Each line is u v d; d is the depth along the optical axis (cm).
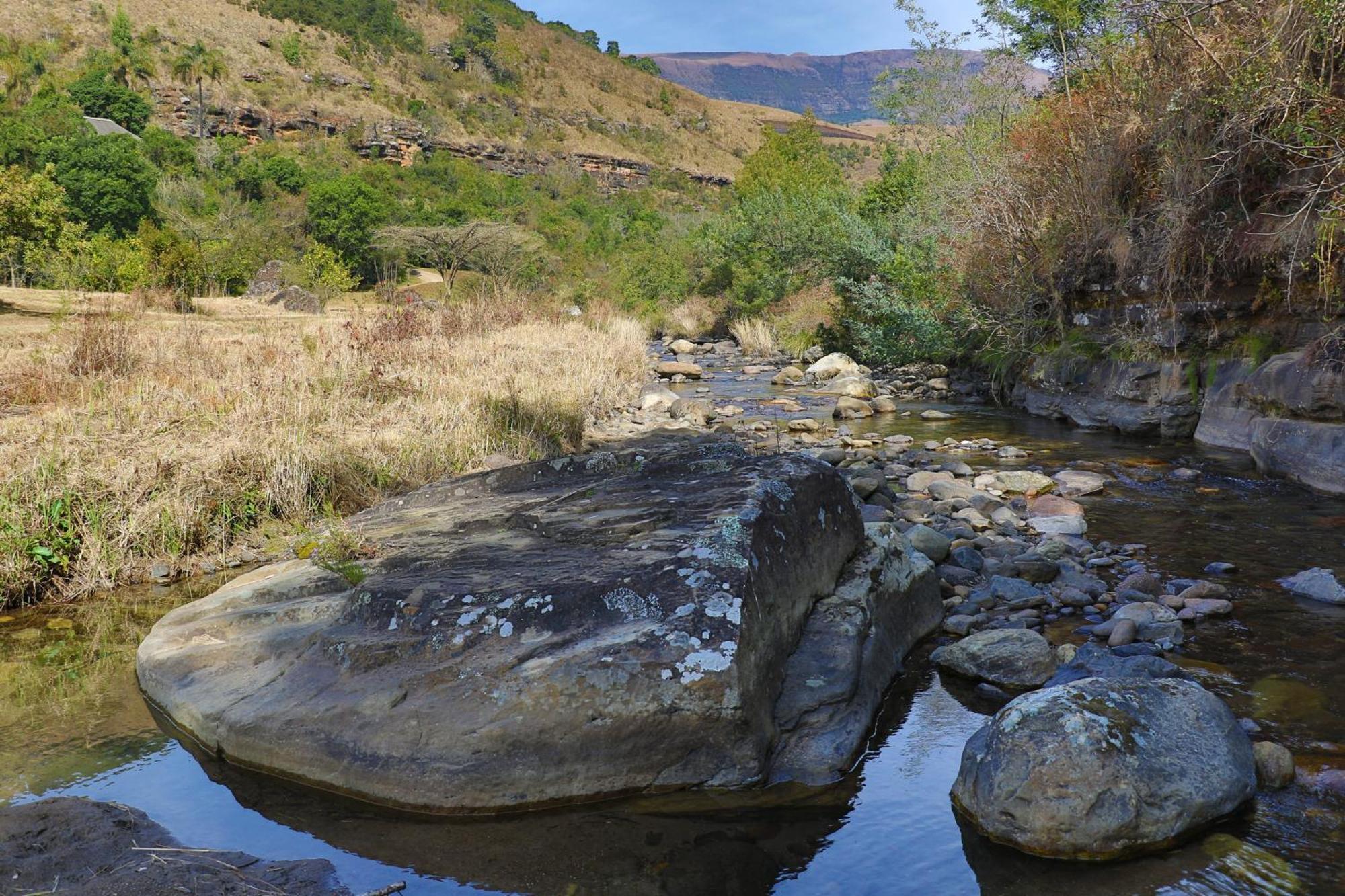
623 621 404
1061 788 332
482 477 644
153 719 442
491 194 9919
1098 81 1319
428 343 1516
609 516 501
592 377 1393
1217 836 334
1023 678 469
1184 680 394
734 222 3123
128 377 1147
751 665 391
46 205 2566
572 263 4562
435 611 423
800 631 454
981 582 624
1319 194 912
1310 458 861
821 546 500
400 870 328
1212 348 1096
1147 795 331
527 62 15550
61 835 335
